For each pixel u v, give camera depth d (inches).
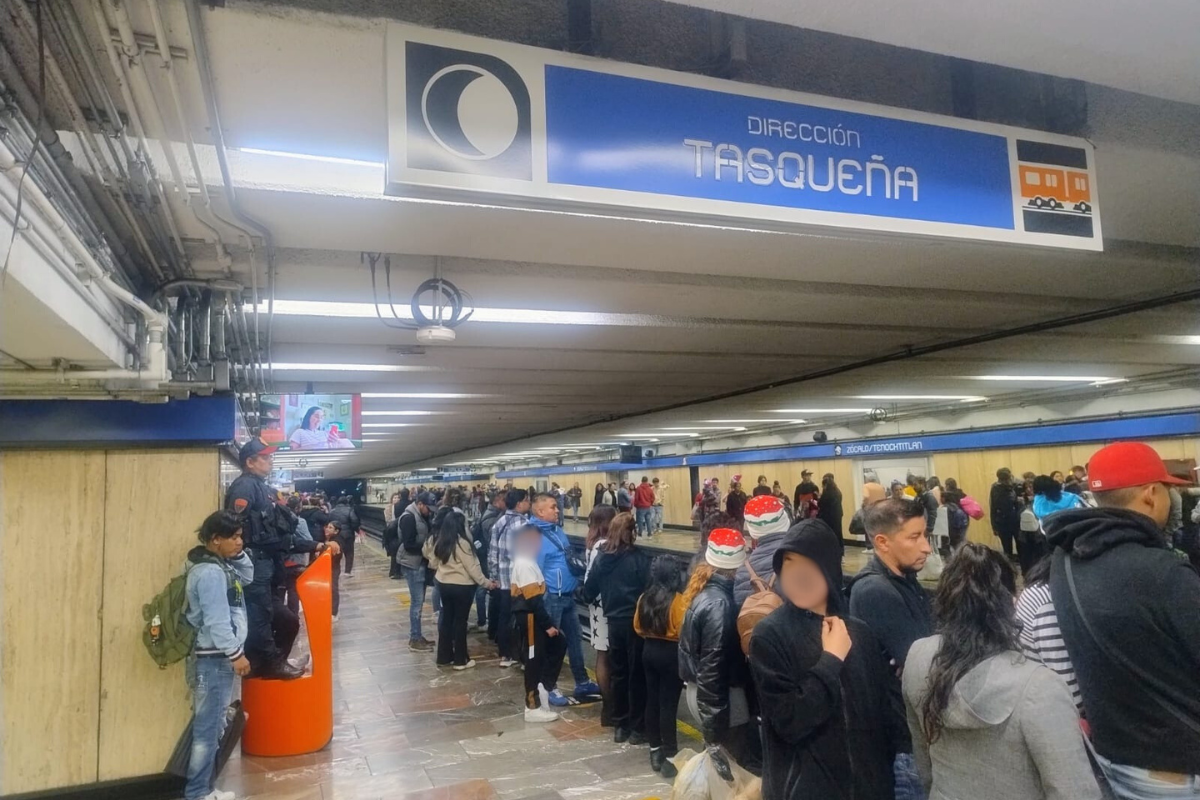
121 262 135.9
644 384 462.0
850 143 90.8
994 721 65.1
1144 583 68.7
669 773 168.1
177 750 173.9
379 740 203.8
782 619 81.6
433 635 350.3
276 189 121.6
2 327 105.7
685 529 1159.6
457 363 340.5
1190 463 240.7
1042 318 293.1
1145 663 67.8
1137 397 538.6
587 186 79.5
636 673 192.4
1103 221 171.9
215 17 81.0
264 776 181.0
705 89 85.5
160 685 177.8
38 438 173.6
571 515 1493.6
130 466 181.0
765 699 79.0
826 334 308.8
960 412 699.4
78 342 118.0
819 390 519.2
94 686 175.0
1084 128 121.0
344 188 123.3
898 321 287.4
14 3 70.2
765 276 209.8
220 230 137.2
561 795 162.1
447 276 191.3
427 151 74.7
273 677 198.2
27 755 170.1
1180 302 257.8
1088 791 60.8
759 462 992.2
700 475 1149.7
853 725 76.5
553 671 221.6
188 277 157.5
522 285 205.6
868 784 76.2
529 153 78.1
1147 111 126.4
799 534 81.4
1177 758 65.9
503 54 78.5
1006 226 97.4
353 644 332.2
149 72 86.9
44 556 175.5
